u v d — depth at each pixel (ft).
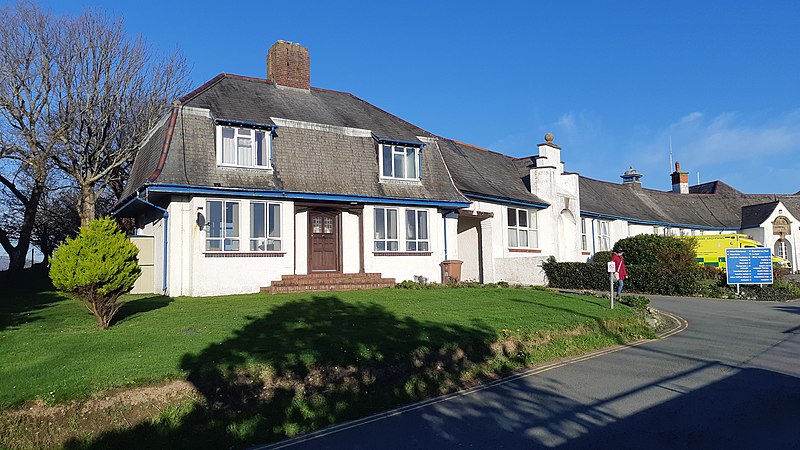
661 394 26.91
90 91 85.71
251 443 21.93
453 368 31.53
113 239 37.17
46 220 121.90
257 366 26.66
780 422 22.29
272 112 68.18
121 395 23.26
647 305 54.95
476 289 64.13
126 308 45.98
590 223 110.01
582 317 44.75
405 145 74.69
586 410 24.63
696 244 83.35
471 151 97.76
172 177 56.75
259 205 61.82
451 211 78.79
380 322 38.55
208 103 64.34
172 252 57.36
